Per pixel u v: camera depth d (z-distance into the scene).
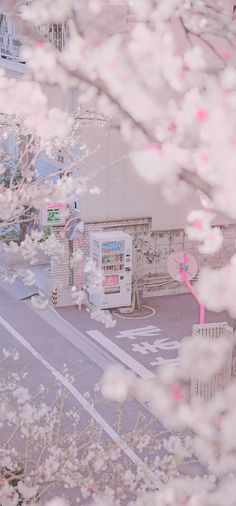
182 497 6.63
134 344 18.58
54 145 15.24
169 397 6.47
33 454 11.42
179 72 4.70
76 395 15.34
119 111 3.92
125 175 20.91
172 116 4.18
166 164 3.79
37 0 4.45
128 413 14.28
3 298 21.50
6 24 20.28
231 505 5.80
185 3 4.39
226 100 4.16
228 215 3.91
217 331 12.55
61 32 15.27
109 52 4.31
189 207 21.48
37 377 16.33
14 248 12.11
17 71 19.59
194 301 21.83
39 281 22.47
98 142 20.02
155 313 20.78
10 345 18.27
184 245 22.23
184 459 11.26
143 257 21.83
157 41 4.82
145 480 8.10
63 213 20.25
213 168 3.83
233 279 4.65
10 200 9.57
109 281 20.67
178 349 18.27
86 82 3.93
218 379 12.23
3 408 8.49
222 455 6.43
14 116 14.05
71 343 18.53
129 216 21.33
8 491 7.38
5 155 19.98
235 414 6.18
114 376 6.01
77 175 19.84
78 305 20.89
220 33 4.34
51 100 18.59
